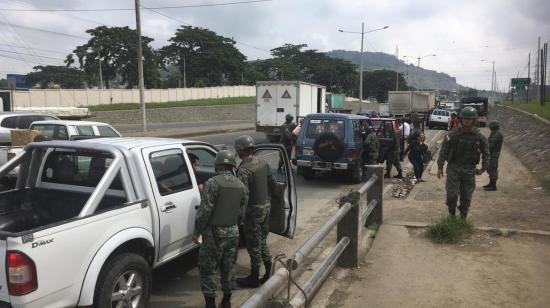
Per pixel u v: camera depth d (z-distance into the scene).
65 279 3.63
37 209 4.96
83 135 10.60
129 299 4.23
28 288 3.36
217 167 4.53
